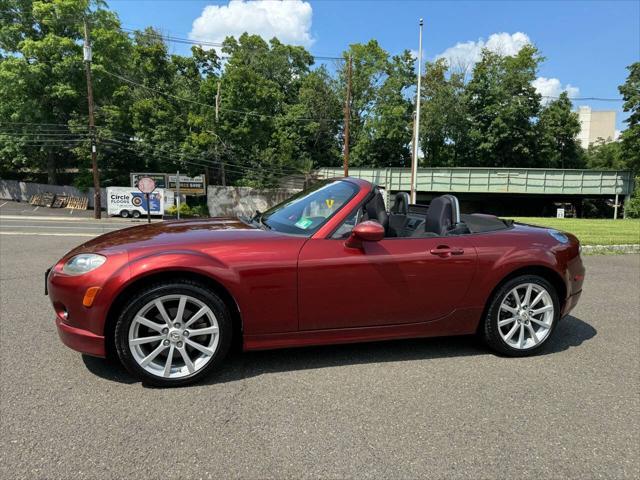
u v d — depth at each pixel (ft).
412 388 10.40
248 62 178.81
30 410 8.98
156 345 10.21
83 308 9.66
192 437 8.16
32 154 132.05
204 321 10.36
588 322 15.92
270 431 8.43
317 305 10.78
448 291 11.69
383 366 11.64
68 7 118.83
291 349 12.69
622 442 8.38
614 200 134.21
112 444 7.88
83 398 9.53
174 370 10.19
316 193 12.90
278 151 146.72
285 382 10.56
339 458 7.64
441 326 11.91
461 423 8.90
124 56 130.62
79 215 111.96
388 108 159.12
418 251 11.39
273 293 10.41
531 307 12.51
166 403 9.40
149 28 153.99
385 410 9.34
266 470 7.26
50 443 7.86
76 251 10.78
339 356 12.25
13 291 19.04
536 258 12.23
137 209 109.29
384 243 11.35
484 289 11.96
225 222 12.91
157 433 8.27
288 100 186.91
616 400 10.03
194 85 153.99
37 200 131.75
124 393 9.80
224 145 133.18
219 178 143.33
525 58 152.35
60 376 10.57
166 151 126.93
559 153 177.68
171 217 115.75
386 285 11.15
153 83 132.87
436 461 7.63
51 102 123.95
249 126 134.82
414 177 90.48
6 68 116.16
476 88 156.04
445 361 12.08
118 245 10.41
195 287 10.02
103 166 130.41
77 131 121.70
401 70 169.89
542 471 7.45
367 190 11.74
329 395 9.95
